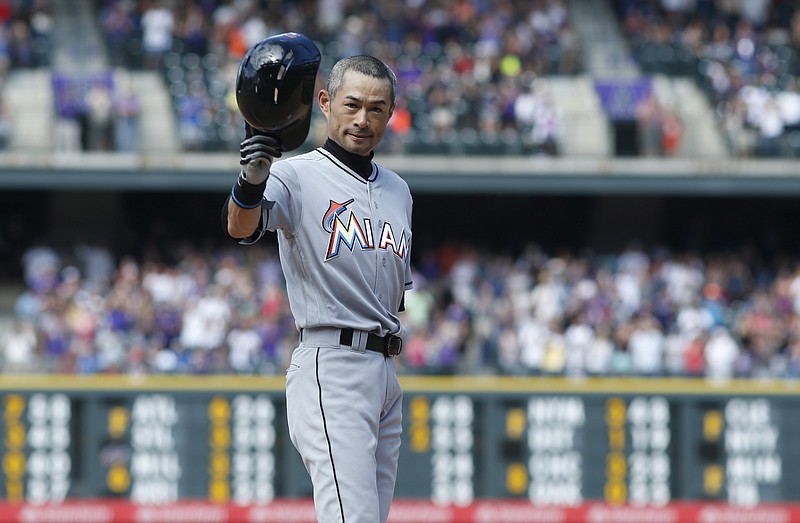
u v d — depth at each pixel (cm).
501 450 5147
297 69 1561
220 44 7800
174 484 5078
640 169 7438
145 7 7888
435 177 7381
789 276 6919
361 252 1692
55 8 7975
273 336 6088
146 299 6266
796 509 5156
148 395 5091
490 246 8031
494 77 7706
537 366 6069
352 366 1689
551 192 7438
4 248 7600
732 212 8019
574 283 6669
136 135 7269
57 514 5019
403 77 7644
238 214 1585
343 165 1714
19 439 5047
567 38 8012
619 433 5169
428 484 5125
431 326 6300
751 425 5194
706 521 5144
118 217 7600
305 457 1702
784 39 8231
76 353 5822
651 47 8044
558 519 5122
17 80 7475
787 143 7531
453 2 8150
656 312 6556
